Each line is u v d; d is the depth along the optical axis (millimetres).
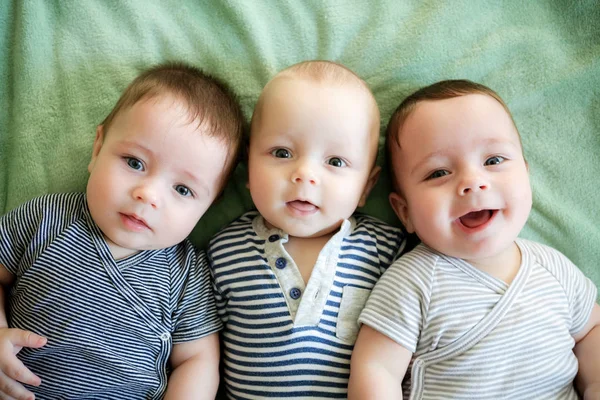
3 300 889
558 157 1029
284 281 884
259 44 1016
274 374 863
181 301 906
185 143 831
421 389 849
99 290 853
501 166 847
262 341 875
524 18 1048
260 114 897
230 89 961
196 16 1033
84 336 841
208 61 1020
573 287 894
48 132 997
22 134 990
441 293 849
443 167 858
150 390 892
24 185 979
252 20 1020
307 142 854
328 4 1030
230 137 893
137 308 866
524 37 1032
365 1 1042
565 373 851
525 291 858
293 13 1029
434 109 870
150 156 828
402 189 918
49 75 1010
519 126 1034
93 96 1001
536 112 1037
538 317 845
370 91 925
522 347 830
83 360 845
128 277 870
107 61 1011
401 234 976
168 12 1033
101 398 856
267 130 875
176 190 853
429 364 850
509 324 834
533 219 1018
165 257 917
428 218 856
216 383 912
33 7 1007
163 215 839
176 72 907
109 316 854
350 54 1028
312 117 849
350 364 864
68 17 1021
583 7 1039
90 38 1016
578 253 1002
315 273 881
